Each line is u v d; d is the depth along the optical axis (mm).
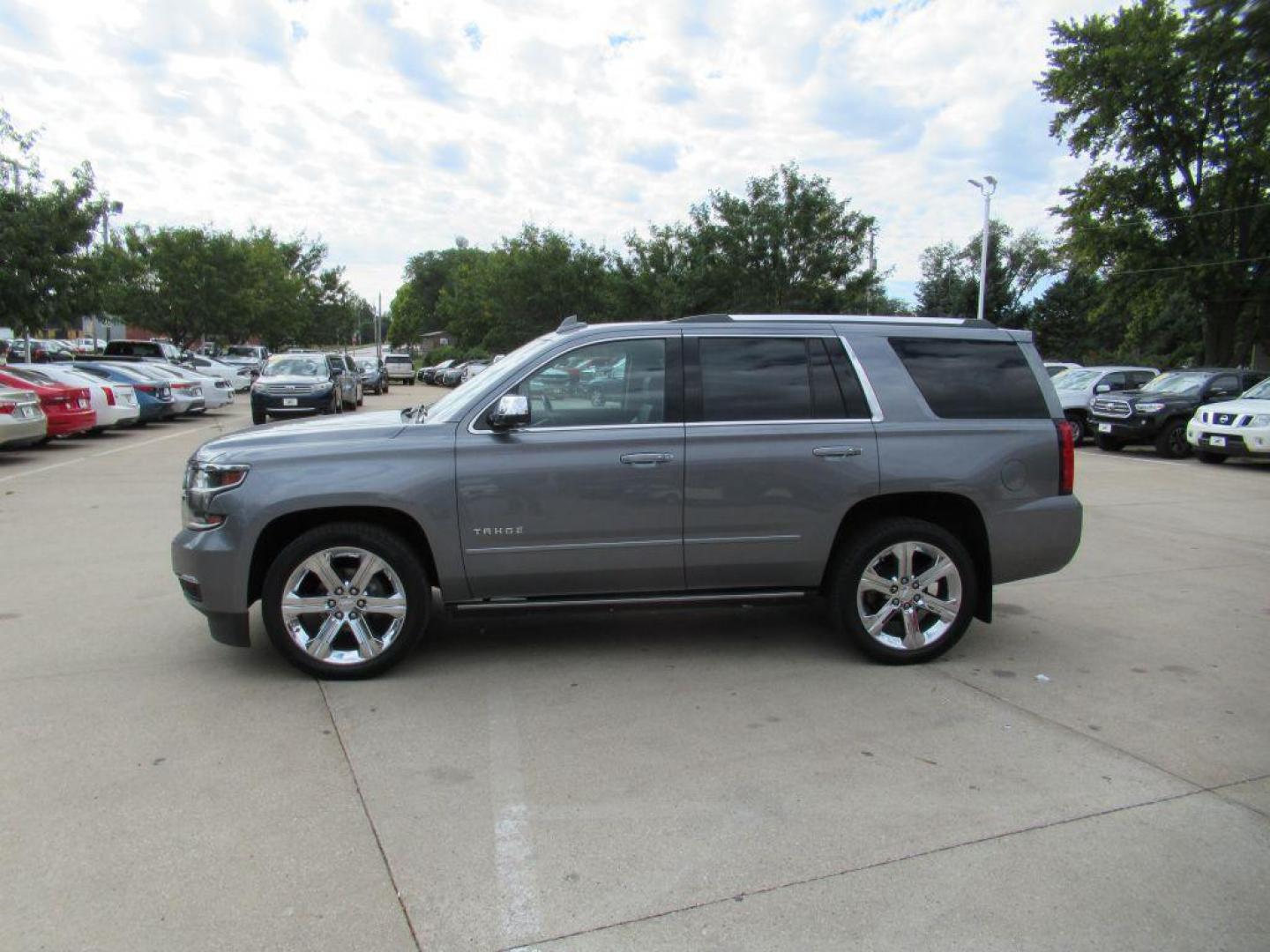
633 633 5688
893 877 3016
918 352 5164
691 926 2752
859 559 4973
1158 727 4266
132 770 3725
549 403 4844
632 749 3977
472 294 54688
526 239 39406
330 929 2721
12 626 5688
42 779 3627
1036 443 5129
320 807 3443
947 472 4988
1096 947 2670
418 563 4750
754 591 5074
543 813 3416
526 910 2828
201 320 42906
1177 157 32250
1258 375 17984
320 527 4691
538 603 4855
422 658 5180
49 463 13836
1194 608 6402
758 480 4863
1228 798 3574
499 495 4707
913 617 5066
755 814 3416
